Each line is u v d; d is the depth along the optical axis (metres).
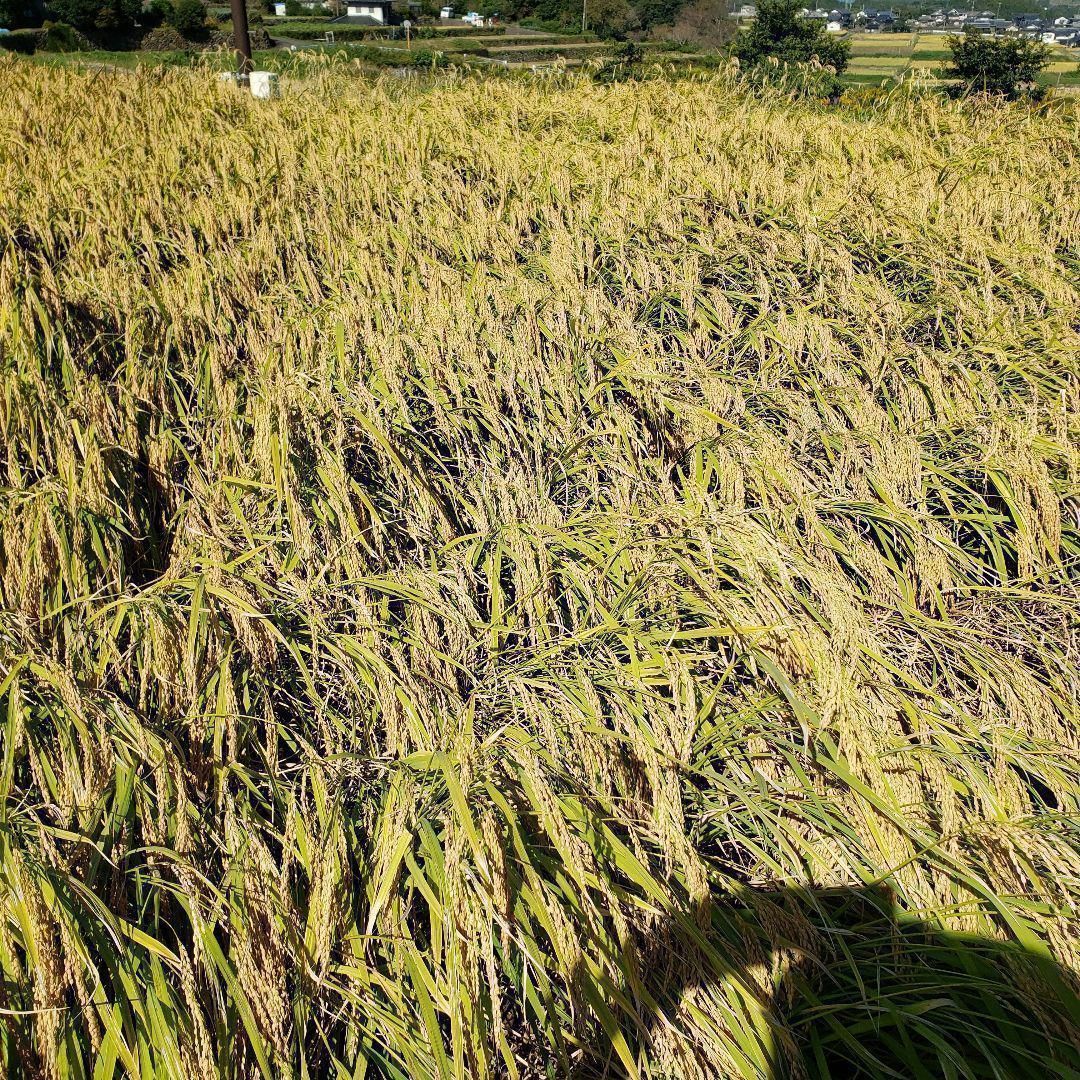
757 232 6.81
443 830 2.56
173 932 2.37
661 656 3.06
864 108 12.88
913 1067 2.32
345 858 2.47
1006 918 2.39
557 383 4.76
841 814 2.83
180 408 4.69
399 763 2.71
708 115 9.97
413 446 4.42
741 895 2.62
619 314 5.41
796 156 9.09
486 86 12.05
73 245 6.29
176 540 3.80
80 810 2.44
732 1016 2.33
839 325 5.57
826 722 2.78
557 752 2.79
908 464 4.33
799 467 4.25
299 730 3.15
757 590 3.08
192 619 2.90
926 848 2.58
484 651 3.45
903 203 7.50
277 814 2.77
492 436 4.60
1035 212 7.96
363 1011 2.33
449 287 5.68
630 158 8.48
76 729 2.64
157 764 2.56
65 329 5.28
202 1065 2.01
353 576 3.53
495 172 8.34
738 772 3.05
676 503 3.85
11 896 2.07
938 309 5.83
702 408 4.41
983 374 5.17
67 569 3.41
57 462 4.02
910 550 4.05
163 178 7.73
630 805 2.77
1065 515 4.30
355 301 5.44
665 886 2.52
